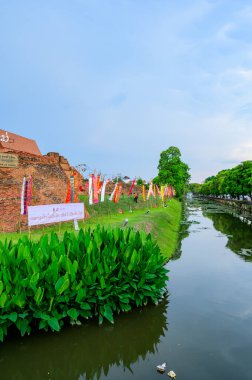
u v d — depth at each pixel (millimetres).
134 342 8312
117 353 7852
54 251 8938
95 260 8953
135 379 6754
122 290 9555
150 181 37844
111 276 9305
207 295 11805
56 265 7953
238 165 56969
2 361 7414
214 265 16344
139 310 10062
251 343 8242
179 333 8773
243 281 13578
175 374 6844
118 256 9641
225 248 21078
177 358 7539
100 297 8797
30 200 16844
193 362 7348
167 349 7957
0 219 16125
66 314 8352
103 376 6949
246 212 50125
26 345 7820
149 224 21453
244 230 30031
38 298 7578
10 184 17047
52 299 7785
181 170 68812
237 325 9289
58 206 15844
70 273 8242
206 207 66062
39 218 14852
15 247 8750
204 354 7691
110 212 30547
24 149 39594
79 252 9086
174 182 67625
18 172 17828
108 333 8625
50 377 7066
